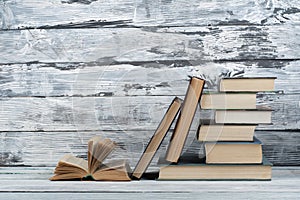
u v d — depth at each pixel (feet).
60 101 4.82
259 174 4.05
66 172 4.15
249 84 3.99
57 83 4.81
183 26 4.75
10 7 4.77
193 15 4.74
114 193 3.75
